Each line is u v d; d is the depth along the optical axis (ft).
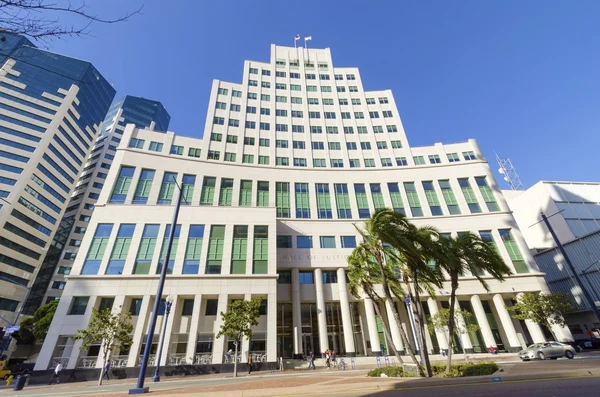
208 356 88.58
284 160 148.15
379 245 52.90
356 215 131.64
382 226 47.96
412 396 28.37
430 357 98.53
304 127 161.17
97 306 90.22
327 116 167.63
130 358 83.82
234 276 99.40
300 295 113.19
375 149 155.63
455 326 94.22
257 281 99.86
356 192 138.82
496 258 48.98
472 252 49.57
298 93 174.91
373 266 60.03
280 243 120.37
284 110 165.99
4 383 79.66
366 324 114.11
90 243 99.35
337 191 138.00
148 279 95.66
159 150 130.11
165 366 82.28
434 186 139.23
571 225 141.08
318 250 120.67
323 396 31.63
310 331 109.70
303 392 33.40
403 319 112.98
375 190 139.64
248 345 89.56
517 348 104.88
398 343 106.63
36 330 142.31
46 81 233.76
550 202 149.18
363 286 60.85
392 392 31.30
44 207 212.43
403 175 142.41
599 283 117.91
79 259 95.96
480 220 128.36
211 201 121.70
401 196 137.59
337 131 162.40
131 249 100.32
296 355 100.94
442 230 127.24
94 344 84.79
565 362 54.49
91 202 263.08
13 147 203.21
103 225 103.24
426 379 36.76
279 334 107.04
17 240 191.42
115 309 89.10
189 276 97.35
